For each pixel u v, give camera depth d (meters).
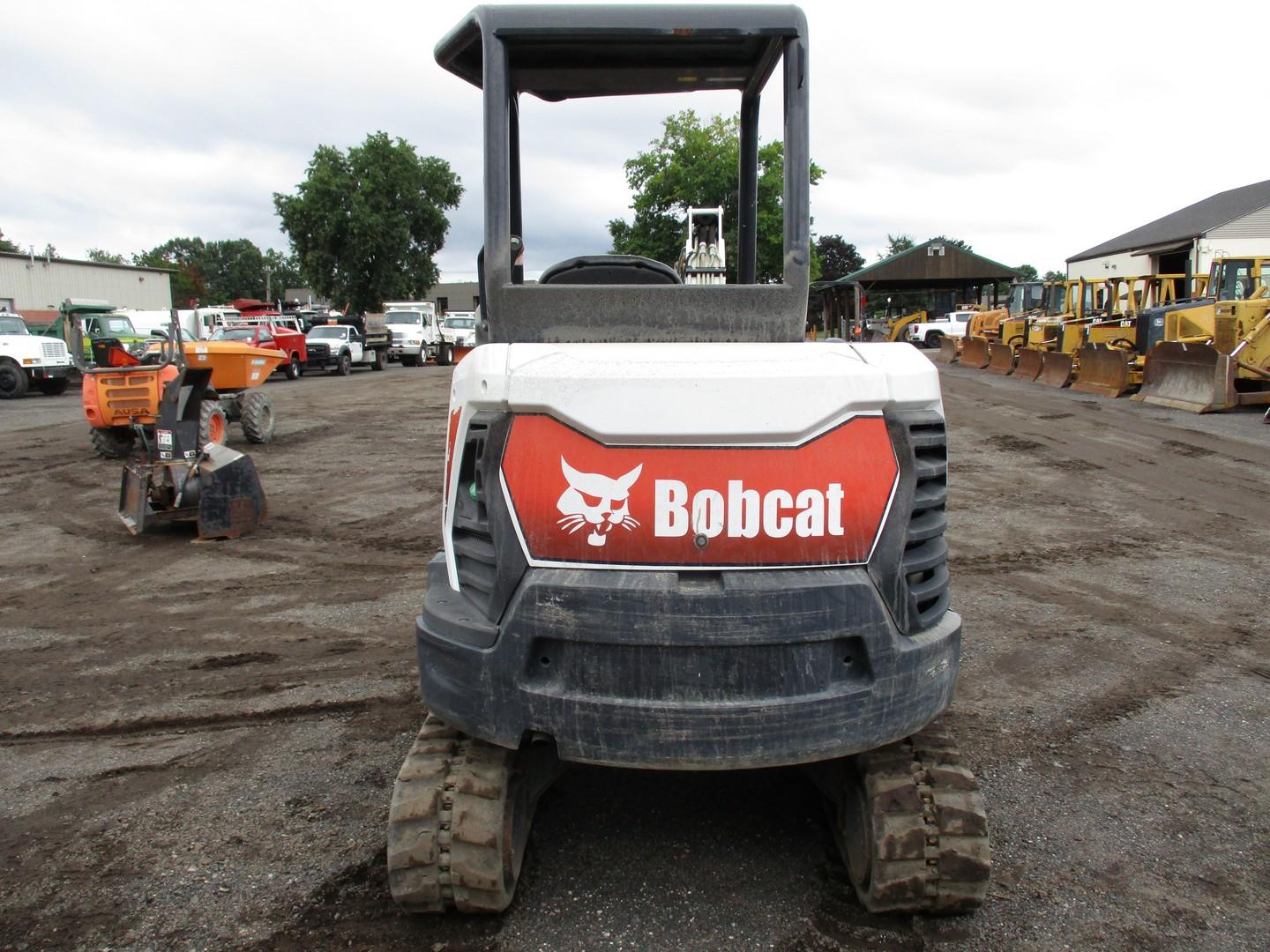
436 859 2.77
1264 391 16.09
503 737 2.66
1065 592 6.56
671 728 2.54
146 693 4.89
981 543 8.00
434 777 2.85
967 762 4.05
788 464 2.57
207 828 3.52
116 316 26.94
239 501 8.53
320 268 60.72
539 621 2.57
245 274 135.62
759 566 2.57
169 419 8.41
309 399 22.62
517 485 2.61
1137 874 3.21
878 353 2.83
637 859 3.25
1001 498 9.90
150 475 8.48
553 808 3.59
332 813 3.62
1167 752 4.14
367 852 3.34
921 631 2.74
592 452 2.58
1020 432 14.41
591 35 3.01
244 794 3.78
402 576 7.20
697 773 3.86
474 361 2.80
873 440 2.63
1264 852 3.35
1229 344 16.09
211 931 2.90
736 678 2.54
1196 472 11.09
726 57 3.33
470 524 2.77
